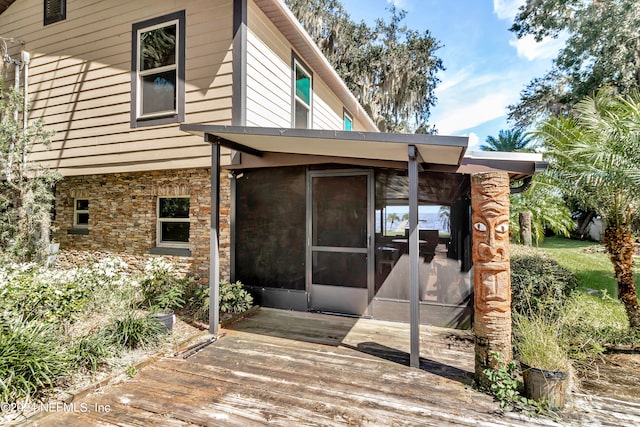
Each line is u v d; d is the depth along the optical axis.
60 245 6.99
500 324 2.96
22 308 3.54
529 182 4.63
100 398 2.82
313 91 7.80
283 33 6.21
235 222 5.67
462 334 4.36
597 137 4.07
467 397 2.85
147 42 5.78
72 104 6.38
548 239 14.70
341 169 5.16
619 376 3.19
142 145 5.82
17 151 6.13
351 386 3.03
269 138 3.84
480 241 3.09
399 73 15.66
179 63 5.48
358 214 5.09
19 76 6.82
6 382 2.62
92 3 6.18
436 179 4.73
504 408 2.66
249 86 5.23
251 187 5.62
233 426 2.45
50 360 2.96
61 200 7.04
